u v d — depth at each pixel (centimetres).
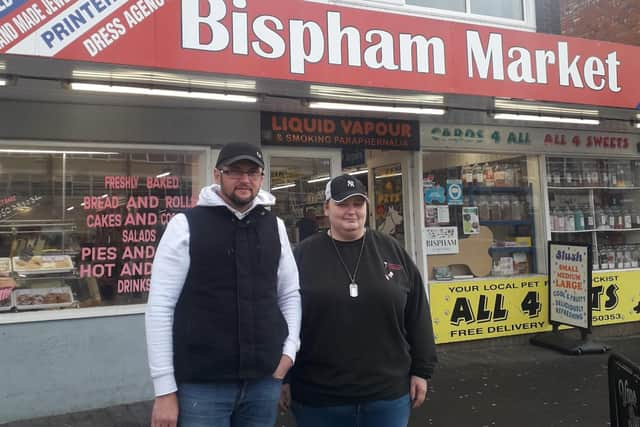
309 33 417
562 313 655
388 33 446
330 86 436
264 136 538
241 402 219
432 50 463
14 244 455
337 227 253
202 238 213
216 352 209
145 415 449
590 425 425
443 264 658
